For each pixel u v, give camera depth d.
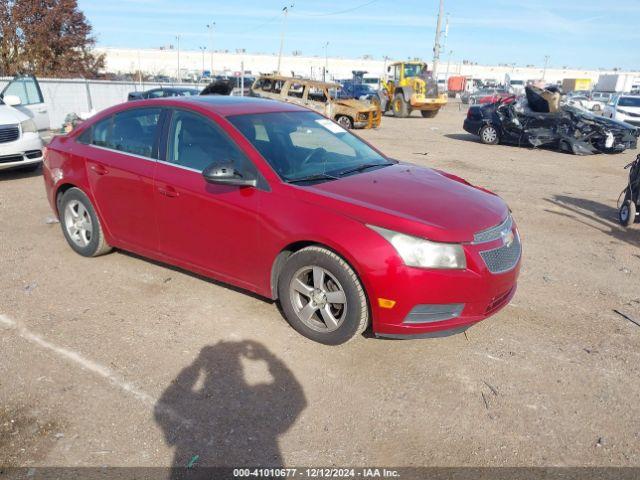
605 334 4.07
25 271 4.85
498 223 3.67
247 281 4.00
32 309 4.13
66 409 3.00
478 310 3.48
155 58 112.44
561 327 4.16
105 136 4.85
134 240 4.68
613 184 10.65
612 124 14.98
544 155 14.87
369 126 20.55
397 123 24.62
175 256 4.40
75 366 3.39
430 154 14.24
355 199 3.57
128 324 3.94
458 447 2.82
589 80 60.41
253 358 3.55
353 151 4.62
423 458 2.73
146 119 4.57
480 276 3.38
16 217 6.57
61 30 26.80
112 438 2.79
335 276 3.51
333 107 20.00
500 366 3.57
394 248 3.29
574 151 14.91
